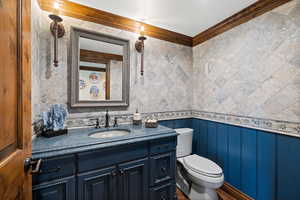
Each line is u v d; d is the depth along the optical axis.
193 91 2.16
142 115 1.77
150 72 1.81
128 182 1.15
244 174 1.51
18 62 0.61
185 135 1.82
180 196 1.63
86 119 1.46
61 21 1.26
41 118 1.20
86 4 1.38
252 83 1.43
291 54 1.16
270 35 1.29
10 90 0.55
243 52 1.50
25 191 0.66
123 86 1.62
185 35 2.04
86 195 0.99
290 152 1.18
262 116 1.35
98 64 1.50
